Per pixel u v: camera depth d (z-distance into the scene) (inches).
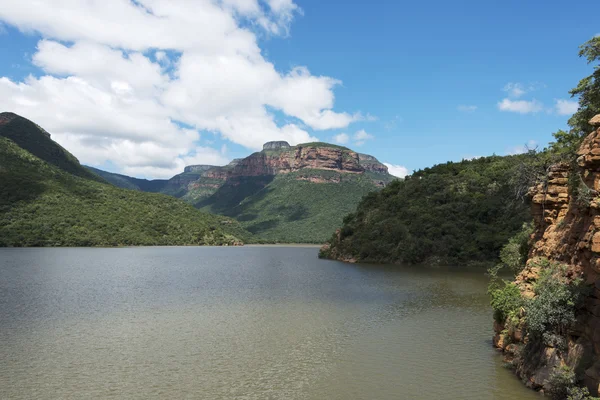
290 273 3314.5
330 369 1014.4
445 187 4653.1
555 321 750.5
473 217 4141.2
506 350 1008.9
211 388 904.3
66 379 957.8
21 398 856.9
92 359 1096.2
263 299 2006.6
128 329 1405.0
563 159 1028.5
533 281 949.8
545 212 999.6
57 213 7003.0
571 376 684.7
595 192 702.5
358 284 2581.2
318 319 1549.0
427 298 2006.6
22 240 6176.2
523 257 1314.0
